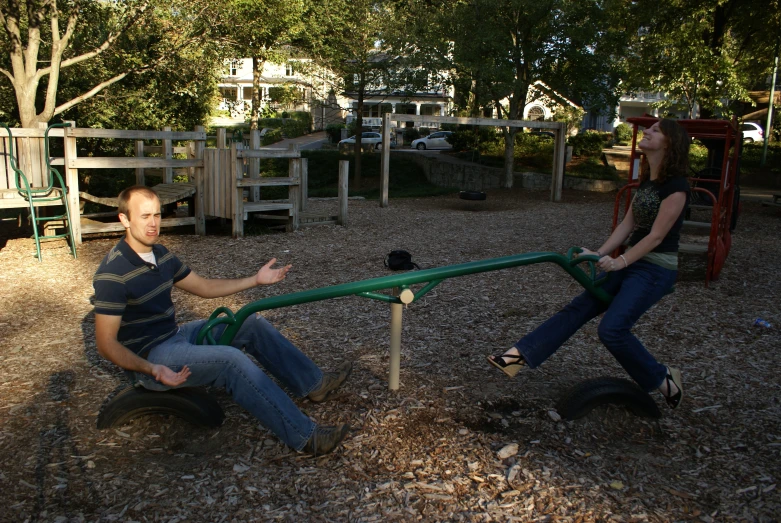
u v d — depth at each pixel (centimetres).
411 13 1881
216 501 257
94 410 335
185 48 1348
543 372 399
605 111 1836
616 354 315
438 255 809
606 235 1007
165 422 311
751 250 880
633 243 329
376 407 343
